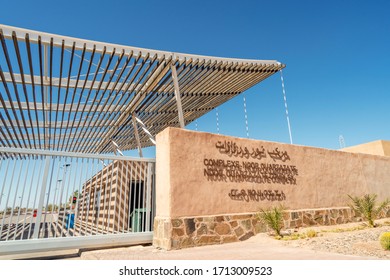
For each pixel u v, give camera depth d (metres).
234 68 8.38
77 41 6.17
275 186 8.53
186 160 6.87
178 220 6.29
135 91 9.09
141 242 6.69
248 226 7.43
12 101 8.38
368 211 9.34
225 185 7.40
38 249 5.55
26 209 5.66
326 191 9.95
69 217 6.09
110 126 12.44
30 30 5.78
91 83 7.77
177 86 7.75
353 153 11.64
